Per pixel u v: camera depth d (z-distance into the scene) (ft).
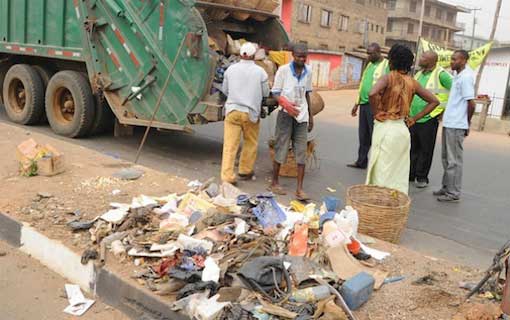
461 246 16.46
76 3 25.64
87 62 25.46
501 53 67.10
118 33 24.35
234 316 9.72
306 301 10.23
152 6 22.97
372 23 142.10
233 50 25.31
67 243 13.11
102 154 22.41
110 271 11.79
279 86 19.43
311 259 11.92
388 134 16.42
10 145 22.40
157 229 13.53
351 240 12.77
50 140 24.21
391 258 13.05
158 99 23.57
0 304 11.56
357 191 16.06
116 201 16.08
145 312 11.00
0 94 32.53
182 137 29.48
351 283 10.61
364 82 24.43
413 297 11.02
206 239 12.57
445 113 20.94
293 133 19.86
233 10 24.59
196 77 22.12
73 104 27.12
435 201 21.15
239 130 20.56
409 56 16.29
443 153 21.48
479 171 27.66
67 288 12.27
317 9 113.91
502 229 18.28
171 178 19.02
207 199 15.19
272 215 14.03
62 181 17.78
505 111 67.41
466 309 10.44
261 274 10.53
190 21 21.84
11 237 14.43
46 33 27.63
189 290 10.64
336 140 33.27
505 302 9.77
